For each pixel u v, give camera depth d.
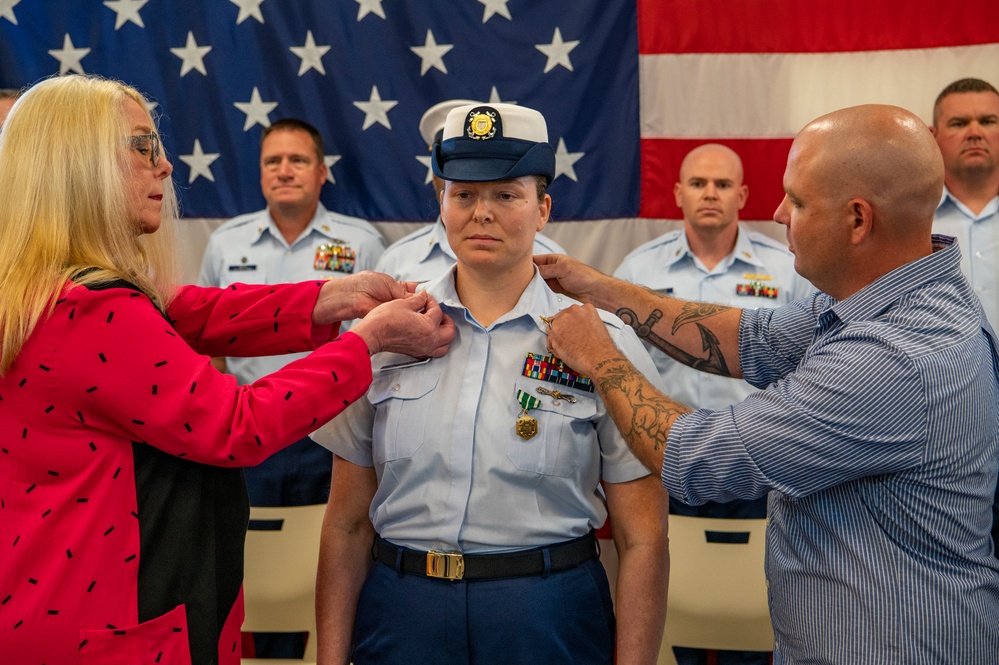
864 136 1.52
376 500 1.87
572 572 1.78
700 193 3.43
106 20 3.65
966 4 3.49
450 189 1.77
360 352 1.65
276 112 3.68
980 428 1.50
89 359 1.45
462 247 1.77
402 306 1.76
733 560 2.80
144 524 1.51
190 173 3.71
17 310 1.44
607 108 3.62
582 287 2.03
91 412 1.48
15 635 1.44
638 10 3.59
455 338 1.84
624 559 1.83
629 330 1.92
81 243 1.52
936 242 1.64
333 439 1.90
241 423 1.51
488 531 1.74
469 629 1.73
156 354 1.48
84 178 1.51
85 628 1.45
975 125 3.40
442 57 3.62
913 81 3.54
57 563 1.45
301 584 2.78
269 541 2.82
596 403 1.80
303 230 3.62
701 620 2.78
